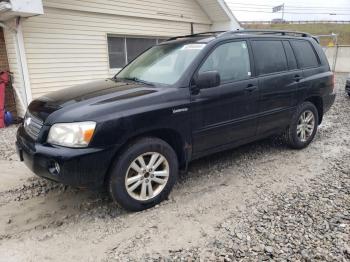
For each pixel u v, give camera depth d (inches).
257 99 171.3
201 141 152.1
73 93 143.7
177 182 163.5
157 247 111.2
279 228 119.4
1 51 327.0
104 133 119.8
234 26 494.6
